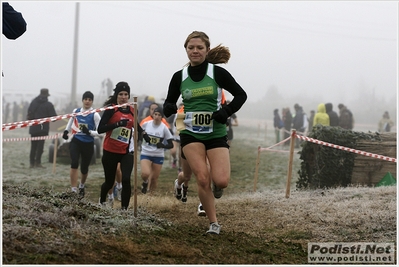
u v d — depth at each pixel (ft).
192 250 17.65
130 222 19.70
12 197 20.59
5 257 14.47
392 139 37.17
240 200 32.94
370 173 36.91
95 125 32.99
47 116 54.80
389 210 26.45
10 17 19.52
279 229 24.72
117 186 34.27
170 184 43.86
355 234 23.18
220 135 20.13
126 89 26.37
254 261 17.51
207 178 19.94
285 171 55.01
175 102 20.72
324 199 30.78
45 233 16.62
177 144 55.52
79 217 19.26
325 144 33.27
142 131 29.35
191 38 19.85
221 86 19.99
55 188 41.42
